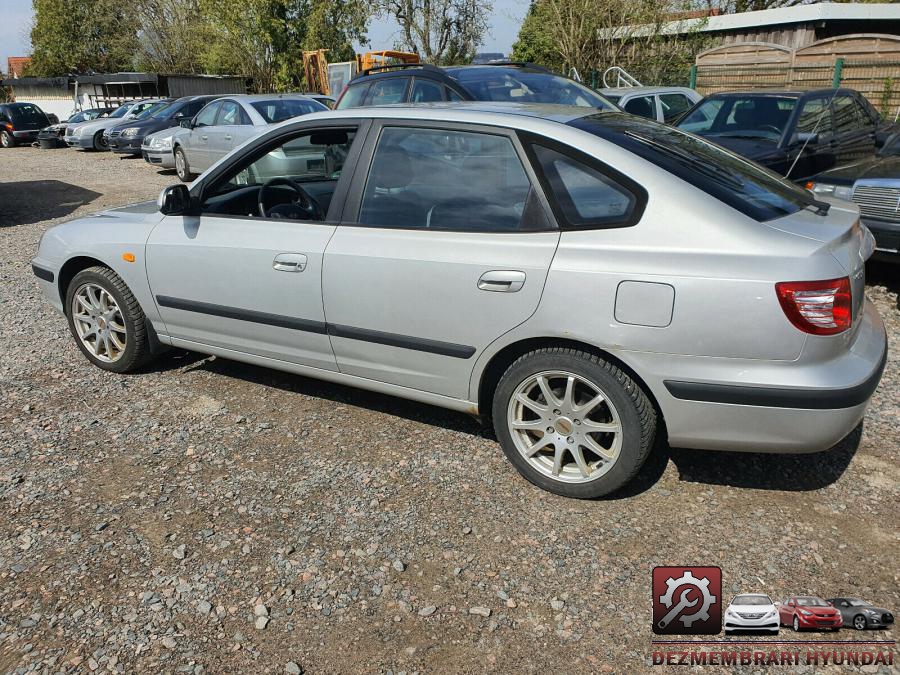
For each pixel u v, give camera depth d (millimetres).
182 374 4637
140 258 4230
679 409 2861
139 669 2334
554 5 17484
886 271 6656
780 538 2904
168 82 27438
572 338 2957
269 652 2396
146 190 13227
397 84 7910
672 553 2828
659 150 3092
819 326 2637
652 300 2779
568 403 3094
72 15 42281
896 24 16047
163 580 2736
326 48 28766
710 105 8758
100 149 21562
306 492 3295
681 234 2768
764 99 8312
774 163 7480
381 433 3824
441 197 3305
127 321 4418
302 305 3682
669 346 2791
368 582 2713
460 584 2693
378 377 3635
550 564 2791
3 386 4480
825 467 3408
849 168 6395
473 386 3334
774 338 2658
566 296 2930
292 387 4410
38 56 43844
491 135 3211
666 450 3568
